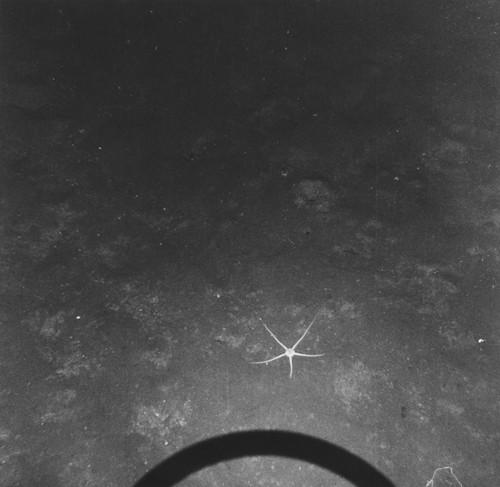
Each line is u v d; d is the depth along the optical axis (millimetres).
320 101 2166
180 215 2074
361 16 2221
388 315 1981
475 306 1982
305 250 2043
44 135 2115
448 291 1996
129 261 2033
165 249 2045
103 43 2201
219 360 1954
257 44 2209
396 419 1896
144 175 2102
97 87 2166
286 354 1956
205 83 2184
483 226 2045
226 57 2203
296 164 2113
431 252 2033
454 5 2209
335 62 2197
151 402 1920
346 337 1967
